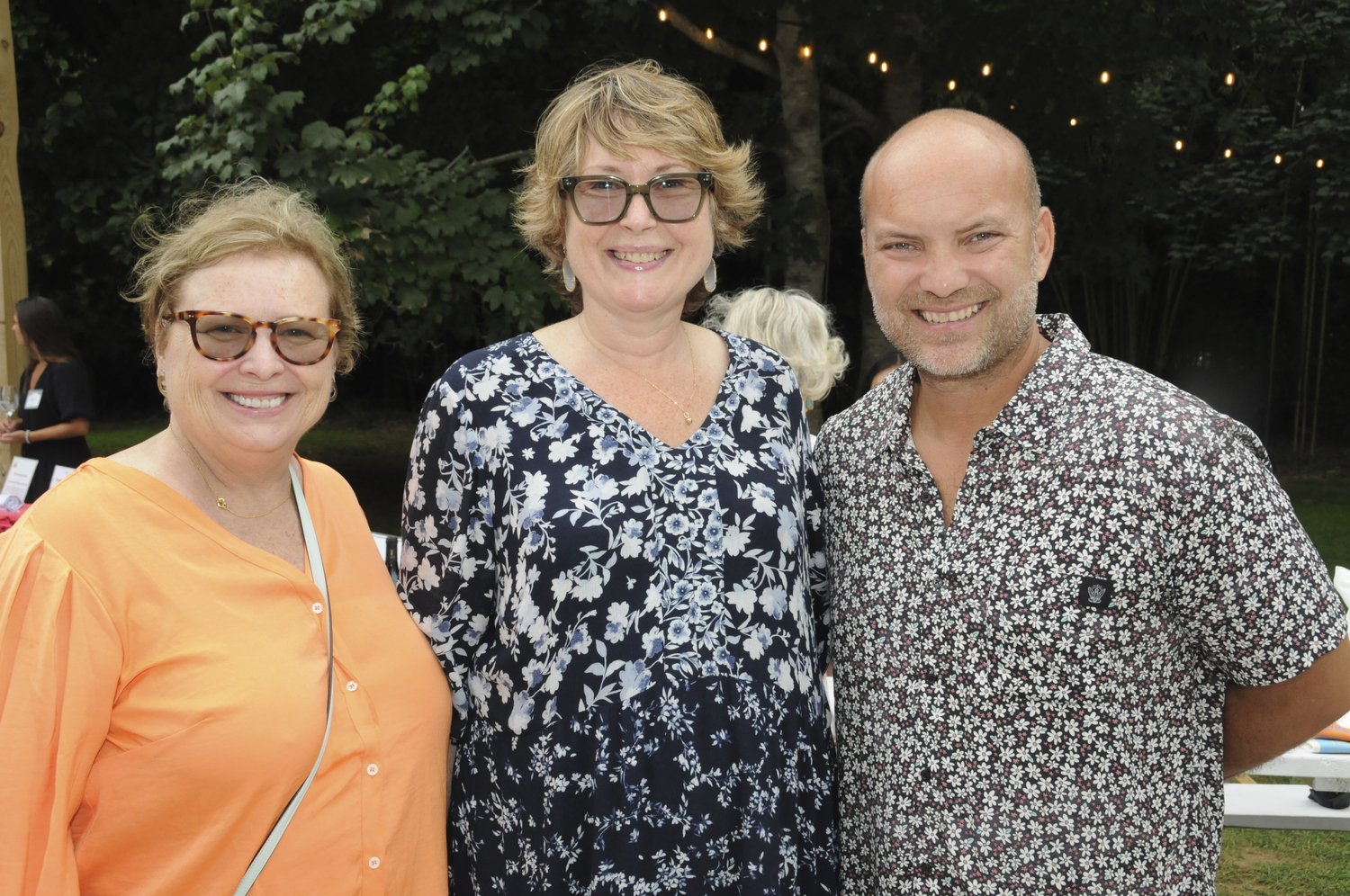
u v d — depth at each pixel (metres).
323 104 8.40
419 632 1.72
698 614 1.65
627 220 1.68
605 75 1.72
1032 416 1.58
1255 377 15.22
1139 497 1.51
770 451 1.76
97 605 1.35
